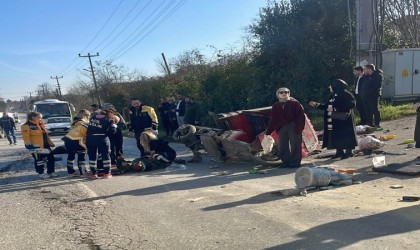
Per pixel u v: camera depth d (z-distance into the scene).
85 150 10.01
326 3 17.34
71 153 10.05
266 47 17.92
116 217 5.96
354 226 4.80
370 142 9.15
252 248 4.42
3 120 23.12
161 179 8.67
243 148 9.52
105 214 6.17
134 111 11.19
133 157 13.19
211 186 7.55
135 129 11.15
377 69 12.30
